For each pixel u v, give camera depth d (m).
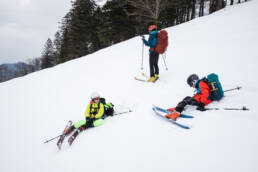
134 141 2.64
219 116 2.82
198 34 8.73
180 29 11.38
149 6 17.36
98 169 2.23
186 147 2.29
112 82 5.93
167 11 21.33
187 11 24.92
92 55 11.65
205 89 3.10
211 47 6.45
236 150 2.05
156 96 4.26
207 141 2.31
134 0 17.94
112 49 11.57
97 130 3.20
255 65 4.23
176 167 2.00
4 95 6.78
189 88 4.27
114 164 2.26
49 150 2.96
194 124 2.77
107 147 2.63
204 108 3.15
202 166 1.93
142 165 2.14
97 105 3.45
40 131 3.69
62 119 4.07
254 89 3.37
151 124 3.03
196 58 6.00
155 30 4.88
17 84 8.30
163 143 2.46
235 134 2.33
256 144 2.08
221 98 3.38
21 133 3.71
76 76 7.66
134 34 24.03
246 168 1.79
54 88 6.60
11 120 4.42
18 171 2.58
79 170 2.29
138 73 6.30
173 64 6.18
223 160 1.95
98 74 7.19
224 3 20.84
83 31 28.16
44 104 5.21
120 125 3.20
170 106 3.64
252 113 2.70
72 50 29.62
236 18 8.95
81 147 2.78
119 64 7.90
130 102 4.24
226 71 4.46
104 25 23.91
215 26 8.96
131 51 9.80
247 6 11.11
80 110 4.38
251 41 5.67
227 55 5.34
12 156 2.97
